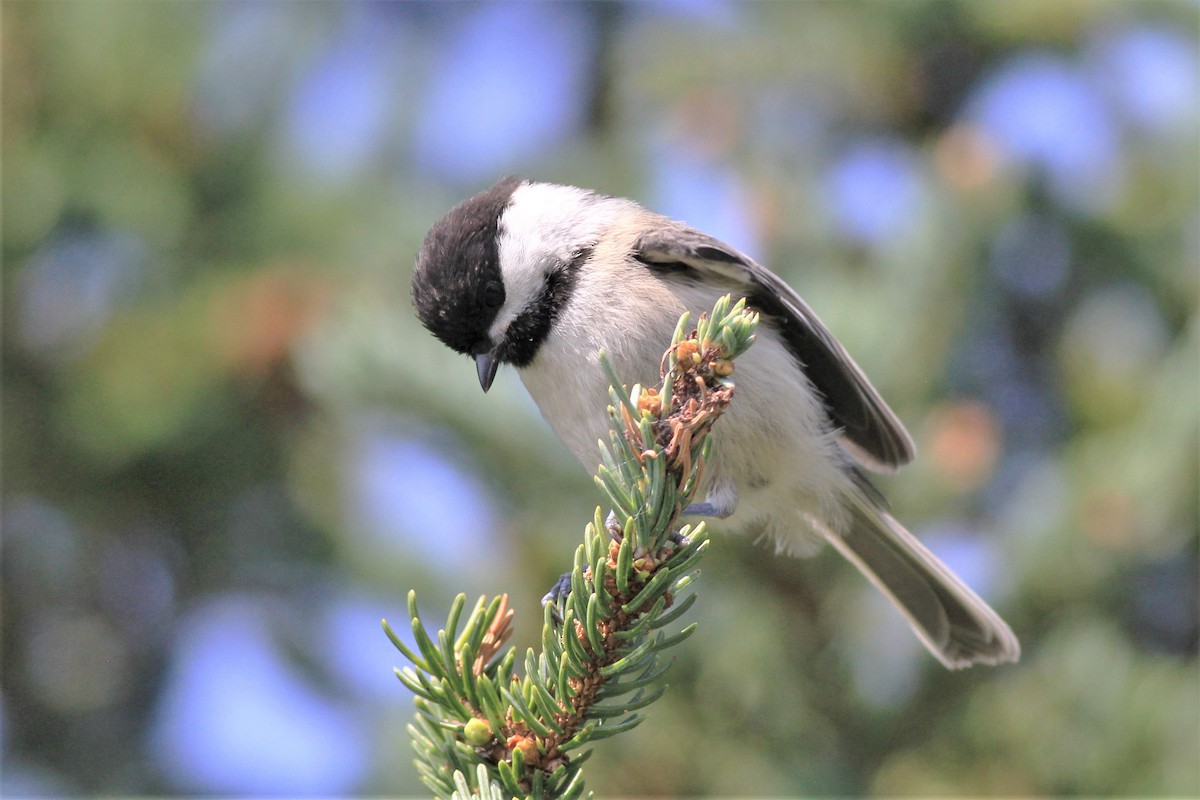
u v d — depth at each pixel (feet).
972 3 32.37
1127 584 25.39
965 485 25.11
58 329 33.88
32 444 33.63
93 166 33.58
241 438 33.47
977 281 27.94
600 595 13.99
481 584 24.73
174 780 33.37
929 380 26.30
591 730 13.84
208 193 34.88
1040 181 31.71
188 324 32.96
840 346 22.66
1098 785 21.89
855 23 33.32
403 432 25.58
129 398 32.91
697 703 22.58
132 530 34.68
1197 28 32.30
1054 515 24.45
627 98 36.83
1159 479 24.36
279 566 34.50
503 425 23.88
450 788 14.35
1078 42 32.76
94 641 34.76
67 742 34.24
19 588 34.55
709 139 33.01
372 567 26.73
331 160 36.19
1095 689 22.68
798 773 22.21
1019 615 24.56
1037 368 30.99
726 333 14.99
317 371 25.50
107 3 34.14
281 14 36.63
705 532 14.46
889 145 34.14
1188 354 25.91
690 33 34.27
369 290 33.27
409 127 37.68
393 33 39.42
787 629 23.35
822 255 29.43
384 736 29.27
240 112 35.60
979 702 22.91
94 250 34.32
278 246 34.45
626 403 14.78
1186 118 31.94
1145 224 31.58
